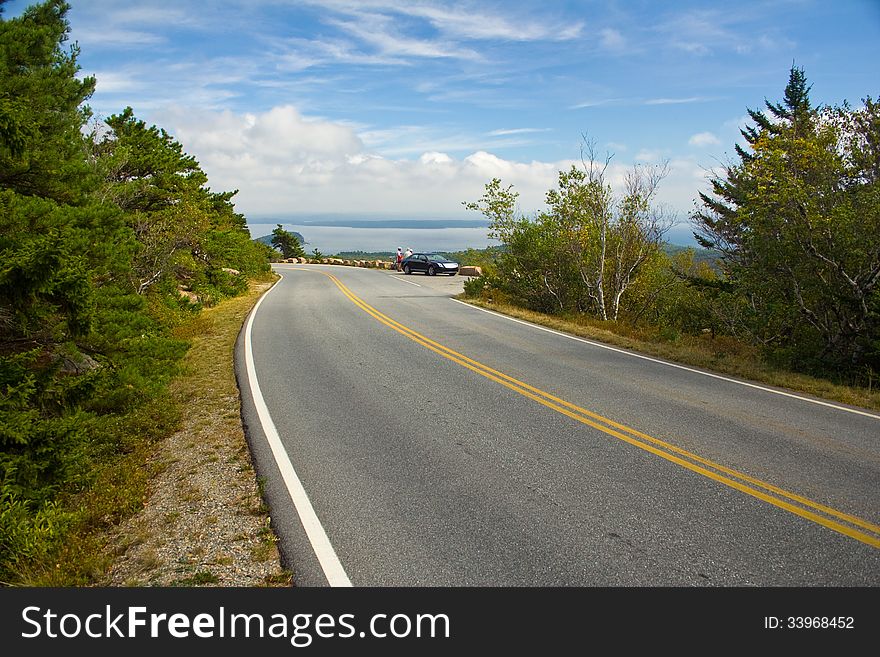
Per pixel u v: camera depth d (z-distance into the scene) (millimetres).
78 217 7559
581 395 9086
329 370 11000
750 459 6320
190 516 5375
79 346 7586
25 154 6898
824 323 13625
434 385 9781
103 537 5199
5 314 6914
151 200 17828
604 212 19797
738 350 14164
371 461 6445
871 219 11922
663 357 12305
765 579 4117
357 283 32219
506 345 13555
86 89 9258
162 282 17938
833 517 4969
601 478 5871
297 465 6379
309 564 4434
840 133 13148
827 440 6926
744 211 13922
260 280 33938
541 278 22109
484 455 6559
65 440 5863
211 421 8109
